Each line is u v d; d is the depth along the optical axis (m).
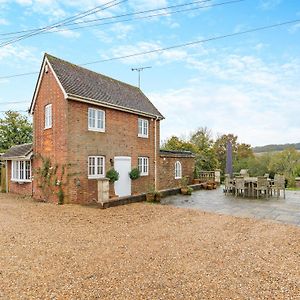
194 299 4.12
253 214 10.90
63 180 13.90
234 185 17.03
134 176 17.67
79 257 5.91
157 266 5.43
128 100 18.78
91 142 15.08
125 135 17.48
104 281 4.72
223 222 9.43
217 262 5.68
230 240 7.27
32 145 18.20
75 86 15.03
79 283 4.63
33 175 16.58
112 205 12.51
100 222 9.39
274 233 8.00
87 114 14.92
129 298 4.13
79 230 8.30
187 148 33.84
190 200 14.83
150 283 4.65
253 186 16.59
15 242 6.95
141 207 12.30
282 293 4.33
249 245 6.85
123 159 17.28
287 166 31.14
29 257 5.87
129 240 7.24
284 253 6.28
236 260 5.81
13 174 19.05
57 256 5.96
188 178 22.31
